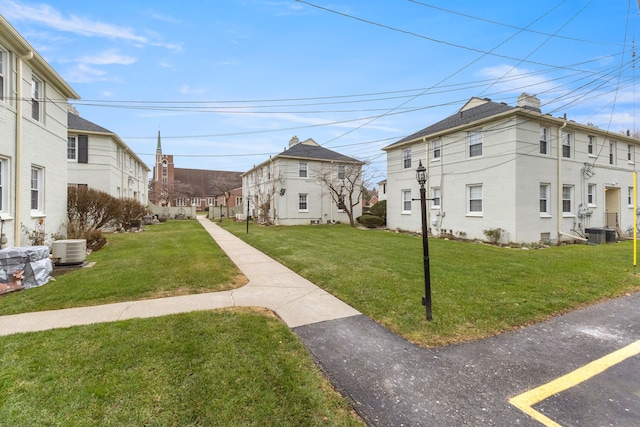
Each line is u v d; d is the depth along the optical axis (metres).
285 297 5.37
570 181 14.05
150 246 10.92
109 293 5.32
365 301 5.09
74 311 4.51
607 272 7.12
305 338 3.79
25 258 5.62
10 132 7.64
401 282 6.14
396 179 18.44
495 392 2.73
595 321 4.44
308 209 23.89
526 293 5.51
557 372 3.07
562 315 4.66
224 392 2.60
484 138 13.35
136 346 3.37
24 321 4.11
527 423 2.33
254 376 2.85
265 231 17.45
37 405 2.37
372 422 2.33
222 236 15.29
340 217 25.14
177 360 3.09
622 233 16.52
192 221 28.48
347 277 6.51
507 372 3.06
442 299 5.14
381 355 3.38
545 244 12.52
